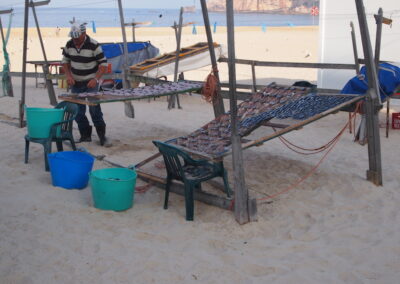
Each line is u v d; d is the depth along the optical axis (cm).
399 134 845
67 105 652
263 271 383
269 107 570
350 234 454
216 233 448
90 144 745
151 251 407
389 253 418
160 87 746
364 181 587
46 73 1106
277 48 2520
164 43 2822
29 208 481
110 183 475
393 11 1065
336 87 1152
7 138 776
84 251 402
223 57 1314
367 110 570
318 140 806
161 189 555
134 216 479
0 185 545
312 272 383
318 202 530
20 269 370
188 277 371
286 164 656
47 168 604
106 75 1048
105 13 11125
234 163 462
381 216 496
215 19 7006
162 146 475
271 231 457
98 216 471
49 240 418
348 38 1117
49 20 7588
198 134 577
